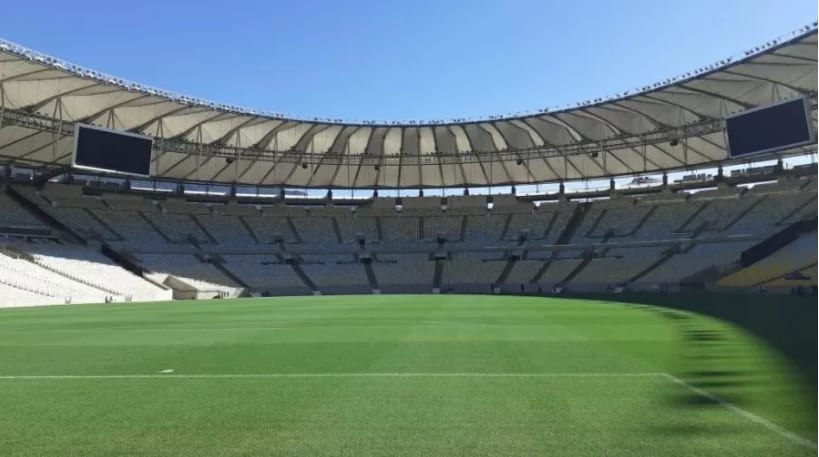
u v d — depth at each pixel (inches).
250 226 2197.3
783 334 450.3
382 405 224.7
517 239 2150.6
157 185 2159.2
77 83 1300.4
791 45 1155.9
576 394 239.9
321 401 232.7
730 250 1739.7
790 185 1841.8
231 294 1852.9
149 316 792.3
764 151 1269.7
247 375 292.7
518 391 247.6
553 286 1875.0
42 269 1520.7
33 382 280.2
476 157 2100.1
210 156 1909.4
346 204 2359.7
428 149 2033.7
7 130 1523.1
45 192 1905.8
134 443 180.1
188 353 381.4
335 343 428.8
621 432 184.5
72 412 219.1
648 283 1728.6
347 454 167.8
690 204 2014.0
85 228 1897.1
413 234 2236.7
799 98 1221.7
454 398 235.5
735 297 1155.9
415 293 1929.1
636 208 2110.0
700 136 1683.1
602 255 1974.7
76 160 1301.7
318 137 1897.1
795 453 162.7
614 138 1748.3
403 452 168.9
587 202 2204.7
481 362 327.3
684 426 189.8
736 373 279.7
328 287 1972.2
